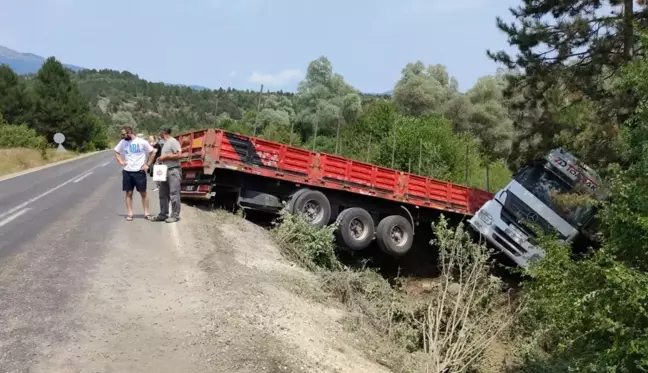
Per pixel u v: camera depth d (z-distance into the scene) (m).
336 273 10.62
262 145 13.14
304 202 13.59
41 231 9.58
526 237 13.87
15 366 4.71
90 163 34.88
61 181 19.86
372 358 7.04
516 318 10.48
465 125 47.66
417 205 16.48
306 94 48.56
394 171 15.83
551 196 13.87
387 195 15.64
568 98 15.09
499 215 14.42
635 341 4.88
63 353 5.06
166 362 5.16
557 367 8.20
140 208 13.05
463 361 9.34
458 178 29.50
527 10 15.49
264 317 6.79
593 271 5.64
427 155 28.94
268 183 13.60
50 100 60.44
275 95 53.06
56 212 11.73
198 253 8.95
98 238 9.31
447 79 57.12
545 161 14.35
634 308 4.97
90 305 6.27
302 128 47.09
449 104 48.69
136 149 10.93
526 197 14.18
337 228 14.35
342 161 14.62
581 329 5.75
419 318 10.99
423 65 56.06
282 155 13.47
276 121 45.28
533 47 15.30
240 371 5.16
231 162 12.58
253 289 7.76
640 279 4.94
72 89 64.56
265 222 14.87
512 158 16.30
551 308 6.25
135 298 6.67
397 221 15.88
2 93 57.78
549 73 15.14
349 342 7.19
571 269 6.16
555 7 15.13
